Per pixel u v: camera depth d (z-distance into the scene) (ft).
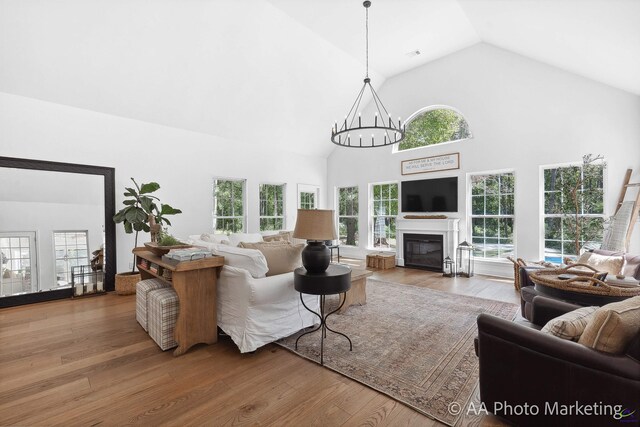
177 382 6.52
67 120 13.20
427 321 10.03
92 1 10.64
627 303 4.35
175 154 16.57
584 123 14.11
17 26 10.34
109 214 14.30
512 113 16.15
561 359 4.42
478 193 17.76
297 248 9.30
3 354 7.78
